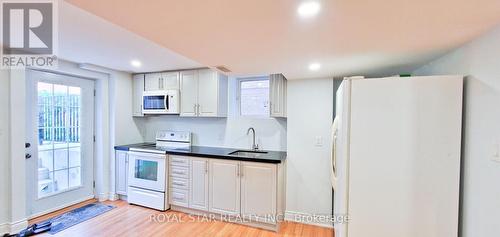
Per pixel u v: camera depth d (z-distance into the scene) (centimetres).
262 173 277
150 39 155
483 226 137
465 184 154
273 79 302
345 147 173
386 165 165
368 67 231
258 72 264
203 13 115
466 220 153
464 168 155
